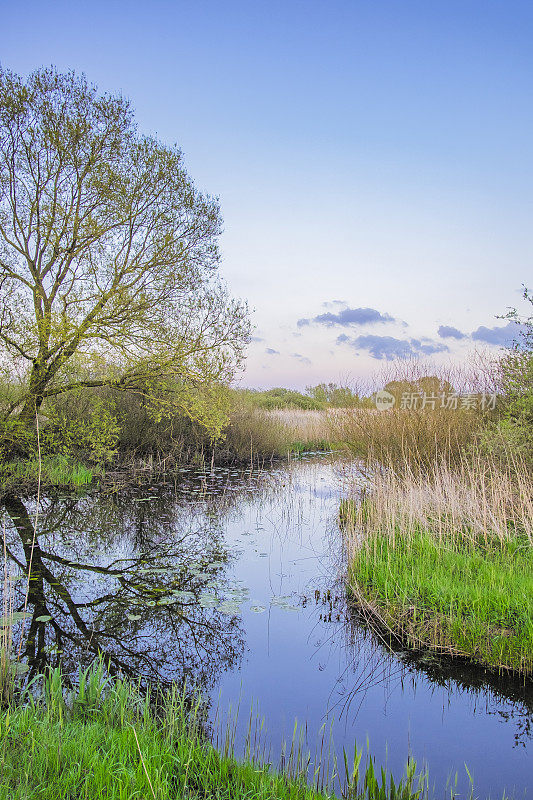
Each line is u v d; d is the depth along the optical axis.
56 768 2.85
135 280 11.73
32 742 3.08
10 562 7.36
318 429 21.52
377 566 6.43
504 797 3.07
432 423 10.91
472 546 6.65
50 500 10.93
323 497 12.24
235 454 17.91
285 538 8.92
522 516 7.15
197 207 12.42
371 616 5.63
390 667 4.71
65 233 11.55
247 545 8.50
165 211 12.17
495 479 8.21
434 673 4.57
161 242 11.96
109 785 2.72
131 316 11.52
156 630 5.47
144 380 12.57
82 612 5.86
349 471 13.58
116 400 15.14
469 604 5.24
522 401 8.90
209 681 4.52
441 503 8.02
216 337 12.06
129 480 13.33
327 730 3.81
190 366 11.95
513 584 5.40
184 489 12.71
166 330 11.80
